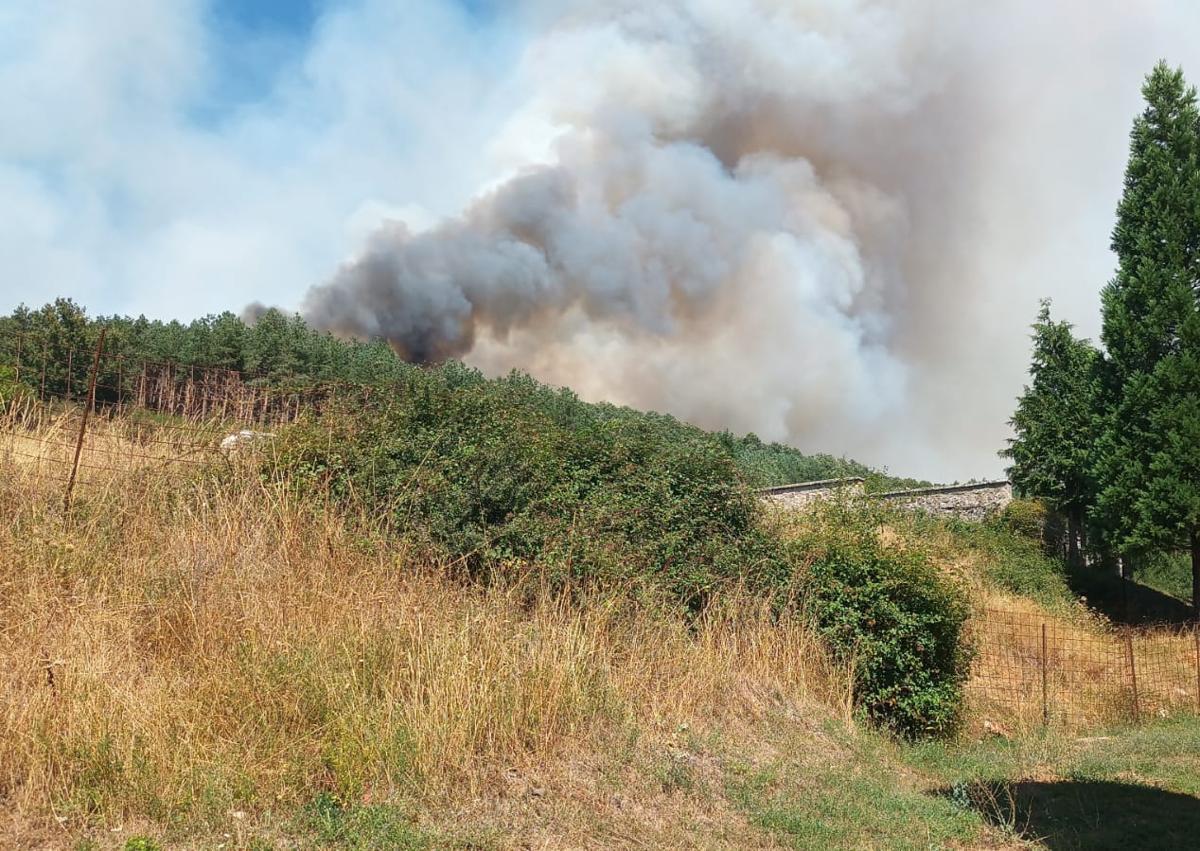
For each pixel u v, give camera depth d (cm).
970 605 996
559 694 582
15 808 379
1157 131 2183
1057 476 2450
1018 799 661
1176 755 831
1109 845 554
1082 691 1190
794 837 511
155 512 681
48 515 611
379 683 535
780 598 905
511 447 870
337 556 681
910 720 887
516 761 525
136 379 827
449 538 768
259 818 413
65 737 412
